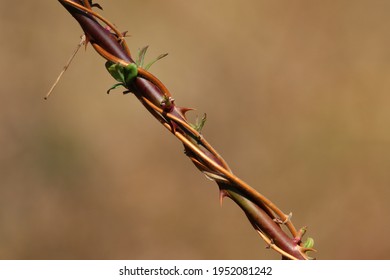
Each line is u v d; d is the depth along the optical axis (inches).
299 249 28.2
